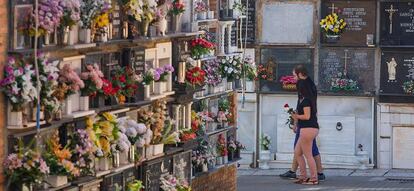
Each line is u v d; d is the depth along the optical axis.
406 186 26.72
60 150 17.30
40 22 16.55
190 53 22.41
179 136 21.56
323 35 30.61
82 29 17.80
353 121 30.58
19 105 16.39
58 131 17.58
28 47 16.58
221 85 24.92
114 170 18.83
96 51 18.53
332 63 30.67
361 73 30.56
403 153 30.42
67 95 17.27
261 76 30.64
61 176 17.08
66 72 17.17
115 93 18.67
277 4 30.72
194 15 22.67
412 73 30.34
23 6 16.45
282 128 30.72
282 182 26.73
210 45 22.61
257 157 30.70
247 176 28.64
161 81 20.55
